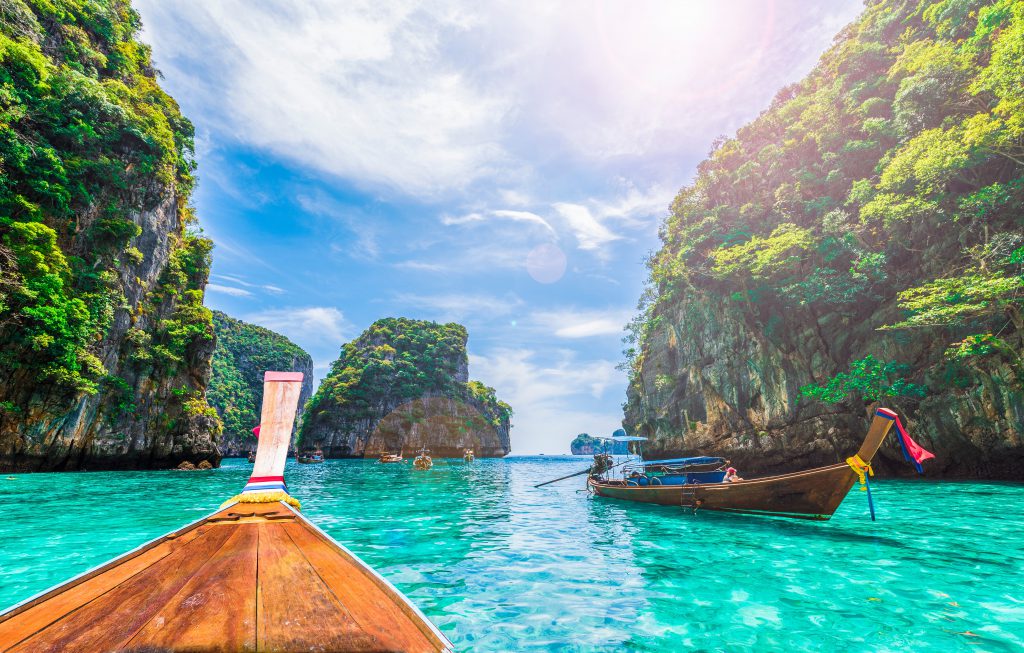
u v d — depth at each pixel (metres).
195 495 15.40
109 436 33.00
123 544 7.32
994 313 21.67
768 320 34.81
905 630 4.02
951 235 24.97
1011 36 19.70
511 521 10.18
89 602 1.98
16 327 25.34
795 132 38.03
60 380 26.97
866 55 34.41
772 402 33.47
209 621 1.76
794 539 8.02
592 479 16.77
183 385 41.12
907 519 10.02
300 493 16.22
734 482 10.80
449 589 5.25
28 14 32.12
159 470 36.62
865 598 4.86
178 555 2.86
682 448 41.75
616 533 8.76
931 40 30.06
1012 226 22.12
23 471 26.70
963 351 21.38
